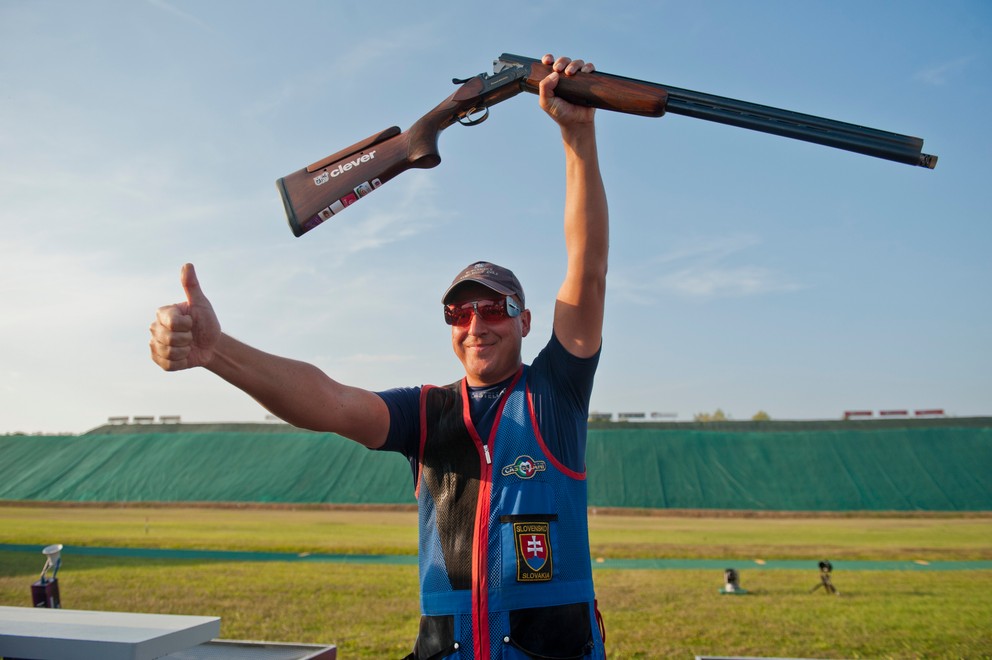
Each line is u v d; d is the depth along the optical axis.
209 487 42.12
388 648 7.73
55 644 2.42
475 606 2.24
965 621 9.65
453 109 2.72
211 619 2.82
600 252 2.52
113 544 19.56
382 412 2.49
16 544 19.61
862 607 10.70
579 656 2.24
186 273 1.98
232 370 2.13
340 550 18.56
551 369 2.54
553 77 2.53
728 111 2.47
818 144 2.45
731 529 28.88
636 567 16.48
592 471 43.25
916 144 2.34
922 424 48.72
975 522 32.94
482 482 2.37
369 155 2.68
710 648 8.02
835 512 36.81
